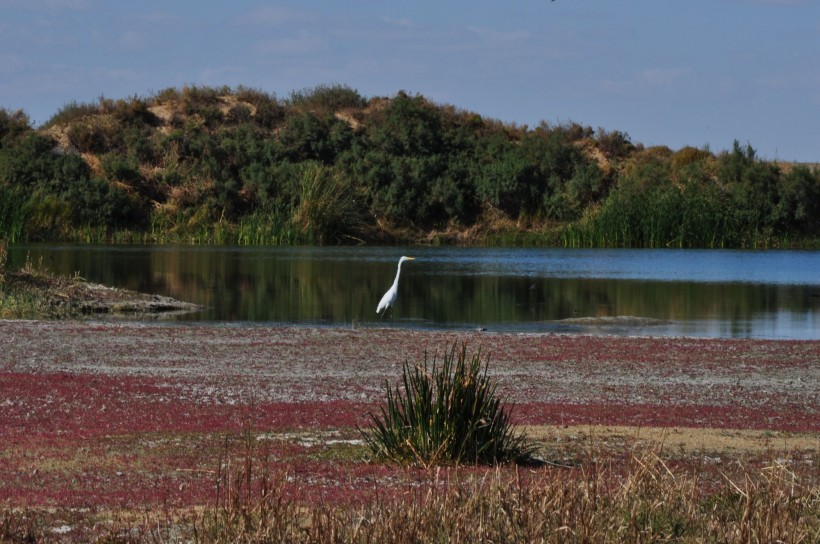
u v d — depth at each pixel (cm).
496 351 3644
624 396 2800
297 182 10788
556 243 10894
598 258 8831
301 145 11719
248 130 11756
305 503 1503
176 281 6312
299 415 2344
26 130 11488
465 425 1877
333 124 12194
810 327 4747
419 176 11238
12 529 1339
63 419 2231
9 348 3388
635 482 1502
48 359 3194
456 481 1498
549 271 7531
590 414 2461
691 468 1862
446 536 1288
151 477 1702
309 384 2853
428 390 1892
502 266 7888
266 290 5991
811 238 11388
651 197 10981
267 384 2831
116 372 2977
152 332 3928
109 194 10006
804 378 3225
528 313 5181
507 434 2105
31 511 1451
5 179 10081
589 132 13538
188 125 11738
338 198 10619
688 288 6512
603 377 3131
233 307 5172
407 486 1634
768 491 1491
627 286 6575
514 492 1458
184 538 1316
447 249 9806
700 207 10894
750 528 1332
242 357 3366
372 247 9831
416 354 3519
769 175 11588
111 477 1698
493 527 1324
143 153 11000
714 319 5031
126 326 4106
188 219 10269
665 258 8981
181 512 1448
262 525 1274
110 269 6856
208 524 1335
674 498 1484
